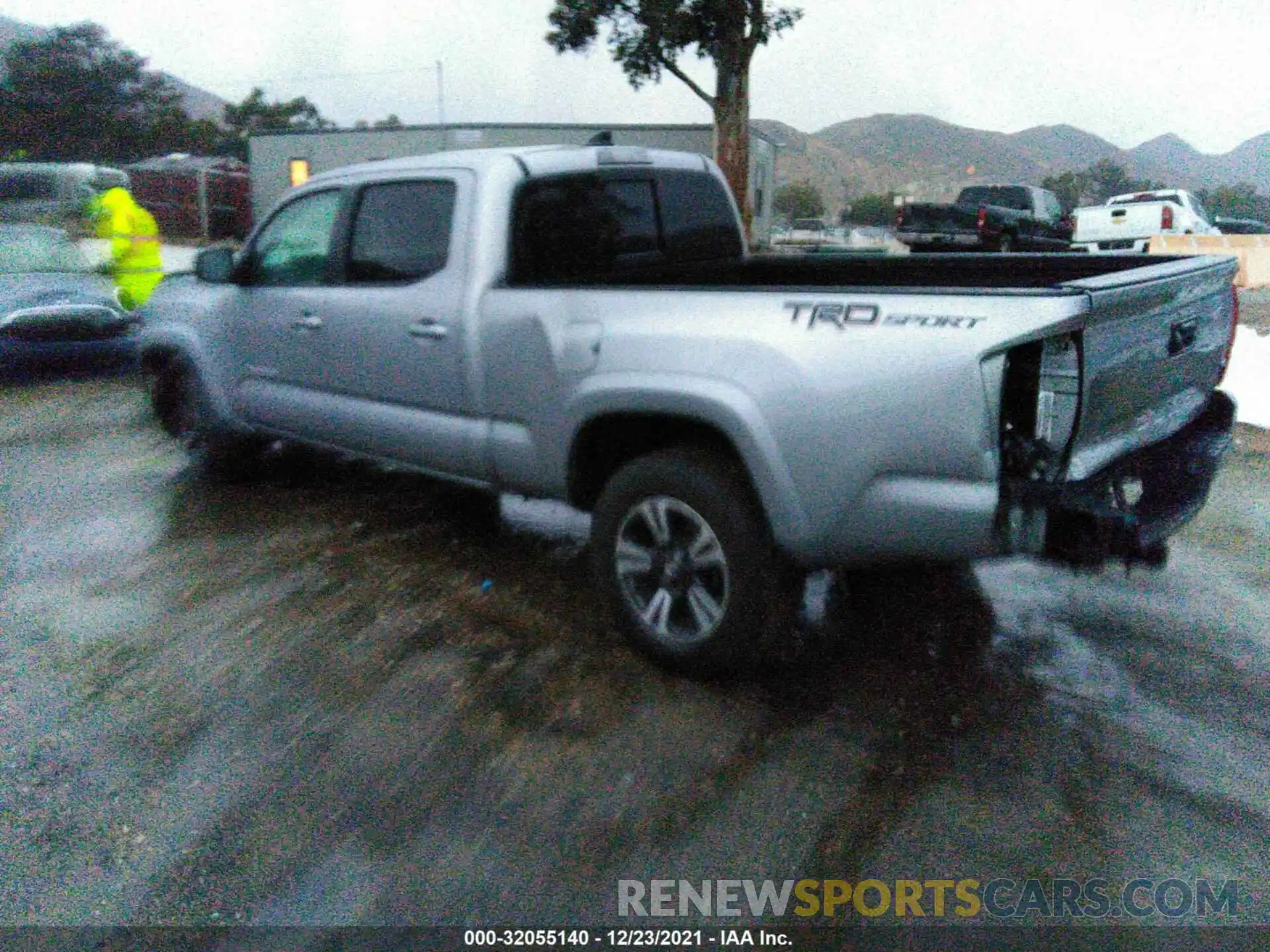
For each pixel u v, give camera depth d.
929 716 3.37
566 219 4.33
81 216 21.22
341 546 4.96
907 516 3.04
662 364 3.41
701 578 3.50
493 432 4.09
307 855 2.68
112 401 8.22
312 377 4.95
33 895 2.54
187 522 5.31
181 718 3.34
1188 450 3.71
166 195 35.56
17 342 8.39
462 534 5.14
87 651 3.81
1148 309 3.29
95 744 3.19
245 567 4.67
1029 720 3.34
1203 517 5.39
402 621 4.08
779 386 3.15
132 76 64.12
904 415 2.98
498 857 2.67
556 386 3.75
